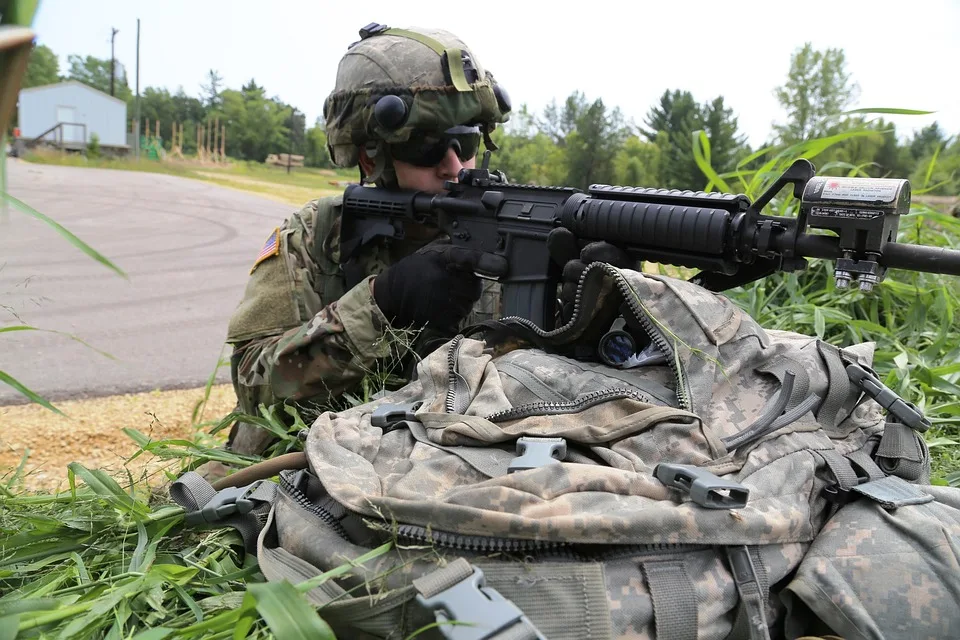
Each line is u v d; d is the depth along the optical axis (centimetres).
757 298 279
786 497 117
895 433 137
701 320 136
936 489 123
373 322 203
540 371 143
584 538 103
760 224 149
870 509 117
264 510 137
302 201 1568
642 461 121
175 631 100
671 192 162
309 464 134
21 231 977
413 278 199
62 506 165
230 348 493
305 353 210
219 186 1911
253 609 97
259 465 150
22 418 346
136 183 1836
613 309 151
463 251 196
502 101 229
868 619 103
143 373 431
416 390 153
